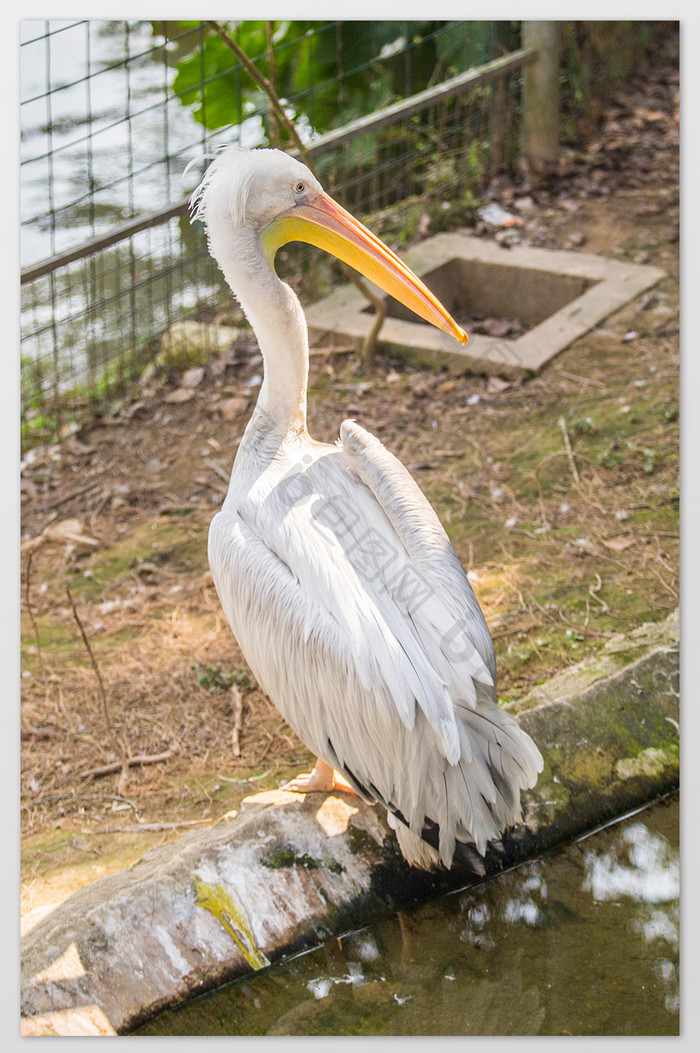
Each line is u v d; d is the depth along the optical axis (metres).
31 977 3.02
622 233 7.87
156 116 7.10
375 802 3.53
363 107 8.20
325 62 7.86
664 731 3.87
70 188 6.85
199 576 5.42
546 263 7.45
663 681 4.02
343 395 6.64
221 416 6.66
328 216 3.55
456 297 7.75
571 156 8.87
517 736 3.05
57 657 4.95
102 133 6.94
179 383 6.94
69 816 4.08
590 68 9.02
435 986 3.20
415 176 8.31
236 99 7.30
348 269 6.59
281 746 4.35
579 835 3.62
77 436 6.55
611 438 5.95
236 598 3.34
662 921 3.36
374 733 3.11
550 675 4.38
